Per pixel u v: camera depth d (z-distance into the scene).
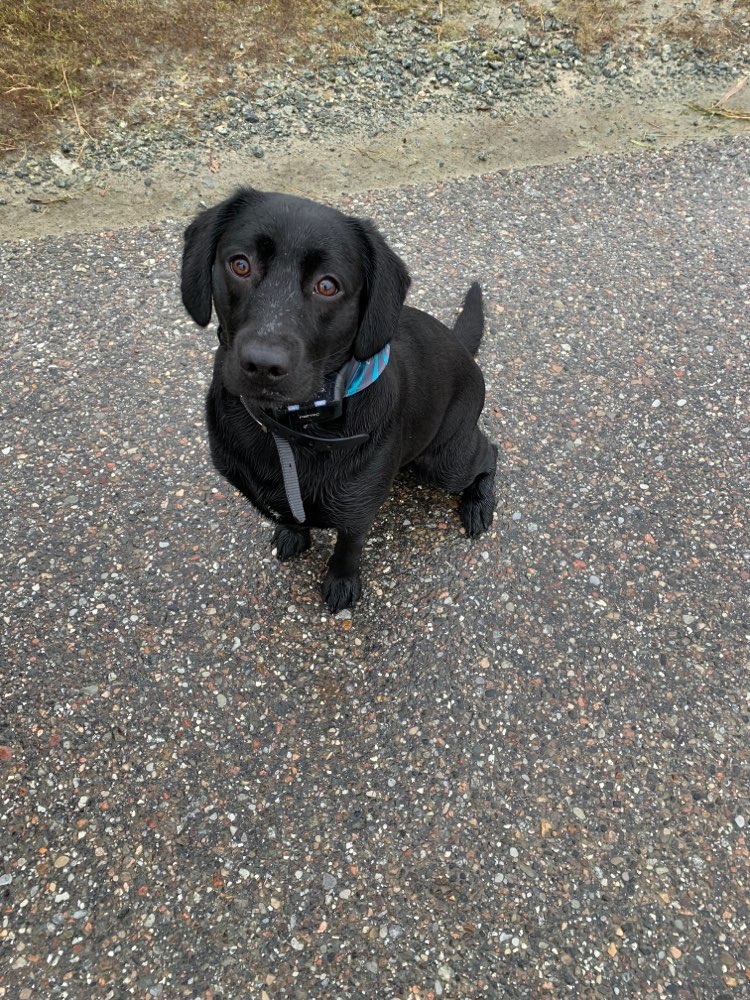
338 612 0.98
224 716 0.89
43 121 1.47
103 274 1.29
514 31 1.75
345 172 1.48
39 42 1.55
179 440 1.11
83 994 0.72
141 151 1.45
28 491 1.05
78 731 0.87
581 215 1.46
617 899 0.80
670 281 1.36
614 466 1.13
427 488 1.10
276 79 1.60
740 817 0.85
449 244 1.39
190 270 0.75
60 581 0.97
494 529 1.06
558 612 0.99
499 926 0.78
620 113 1.65
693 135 1.62
